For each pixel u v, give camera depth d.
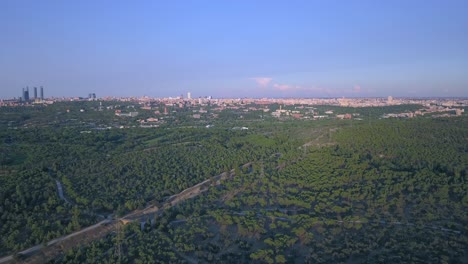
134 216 144.00
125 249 114.44
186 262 106.81
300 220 128.25
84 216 137.50
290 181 168.00
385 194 141.38
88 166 196.62
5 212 131.50
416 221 122.69
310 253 109.12
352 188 148.88
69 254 110.00
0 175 177.00
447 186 140.25
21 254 112.12
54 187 160.88
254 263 106.12
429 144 195.00
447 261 97.88
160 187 171.38
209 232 126.56
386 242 110.31
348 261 103.31
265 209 143.88
